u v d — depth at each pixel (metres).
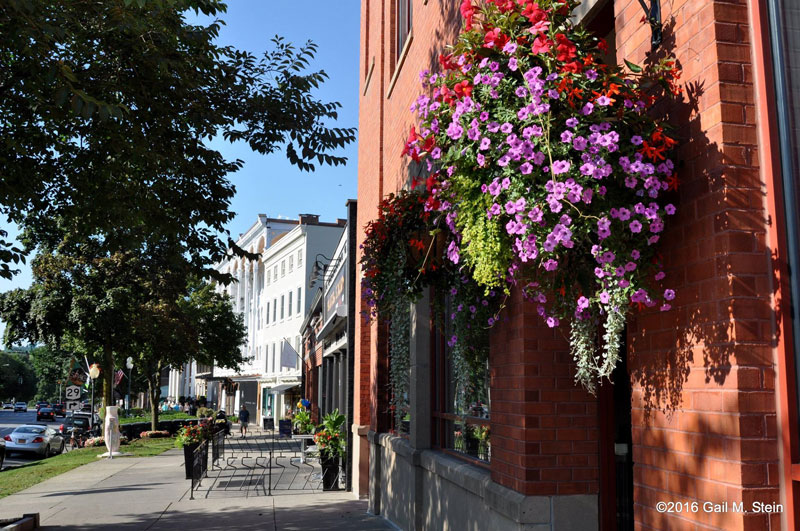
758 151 2.84
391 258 6.01
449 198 3.95
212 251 10.78
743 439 2.64
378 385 11.18
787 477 2.61
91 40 8.38
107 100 8.48
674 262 3.11
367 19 13.87
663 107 3.25
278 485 15.23
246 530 9.94
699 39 3.01
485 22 3.48
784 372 2.66
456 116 3.43
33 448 28.25
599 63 3.32
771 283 2.74
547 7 3.43
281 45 9.88
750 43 2.92
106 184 9.48
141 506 12.41
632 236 3.03
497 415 5.35
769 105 2.84
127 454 24.56
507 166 3.15
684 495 3.01
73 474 18.48
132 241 10.50
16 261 9.82
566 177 2.96
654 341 3.29
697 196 2.96
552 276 3.53
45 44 7.26
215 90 9.63
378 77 11.61
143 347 30.48
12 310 26.56
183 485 15.50
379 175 11.22
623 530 4.71
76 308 26.16
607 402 4.84
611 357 3.07
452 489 6.72
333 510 11.62
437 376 8.16
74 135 9.36
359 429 13.07
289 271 50.16
